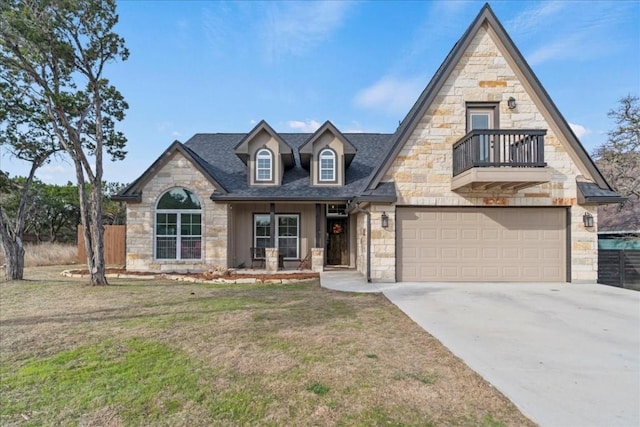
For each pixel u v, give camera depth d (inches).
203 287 438.6
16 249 490.3
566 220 446.3
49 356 196.5
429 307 311.6
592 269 437.7
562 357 192.5
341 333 236.7
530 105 450.0
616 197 423.8
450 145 451.5
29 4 384.2
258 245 647.8
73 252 803.4
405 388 155.5
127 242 571.2
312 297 363.9
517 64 445.1
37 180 1124.5
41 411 139.3
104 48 439.2
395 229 450.6
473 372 172.2
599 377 167.2
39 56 412.2
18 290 407.5
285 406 140.9
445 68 455.5
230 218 601.3
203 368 178.5
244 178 628.4
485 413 135.3
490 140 424.8
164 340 222.4
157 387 158.1
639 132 697.6
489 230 449.7
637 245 603.2
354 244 650.8
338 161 613.0
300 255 645.3
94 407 142.1
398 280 450.0
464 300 339.9
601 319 271.1
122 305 325.7
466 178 401.7
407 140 453.7
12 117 467.2
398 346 210.4
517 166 388.5
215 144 750.5
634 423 128.1
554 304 322.0
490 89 451.2
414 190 449.1
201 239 575.2
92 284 443.5
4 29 372.5
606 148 735.7
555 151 445.7
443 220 452.1
